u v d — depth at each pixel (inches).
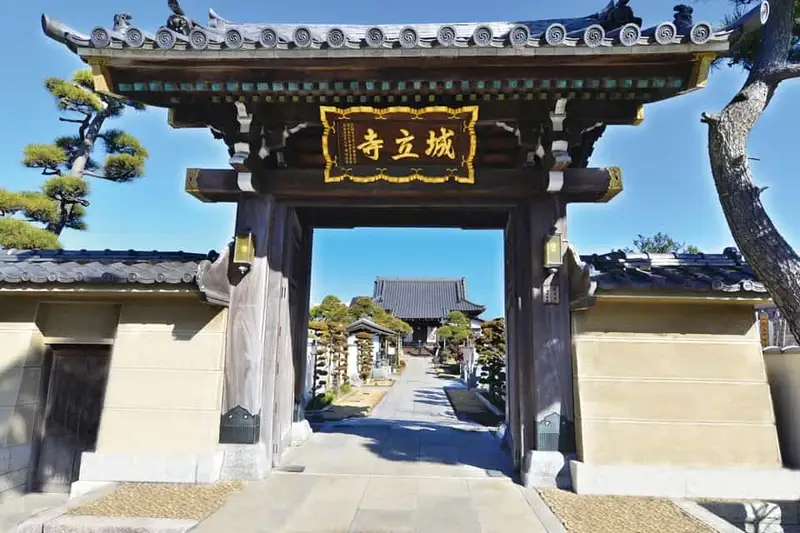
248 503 184.7
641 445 206.8
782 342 475.2
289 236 257.3
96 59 194.9
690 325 216.7
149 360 222.7
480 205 244.1
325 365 673.6
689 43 180.5
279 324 244.2
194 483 207.5
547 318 224.2
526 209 241.4
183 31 199.5
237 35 186.7
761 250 169.8
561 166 211.6
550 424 215.9
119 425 216.1
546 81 195.8
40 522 160.2
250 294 229.8
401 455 269.1
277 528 161.9
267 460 227.0
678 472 201.6
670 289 198.2
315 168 257.0
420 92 203.0
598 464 204.8
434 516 174.9
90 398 244.2
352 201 248.7
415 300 1984.5
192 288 206.2
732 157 176.6
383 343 1311.5
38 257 254.2
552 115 208.7
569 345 221.8
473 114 209.0
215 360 222.2
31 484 235.6
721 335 215.5
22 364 230.4
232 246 232.7
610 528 164.4
